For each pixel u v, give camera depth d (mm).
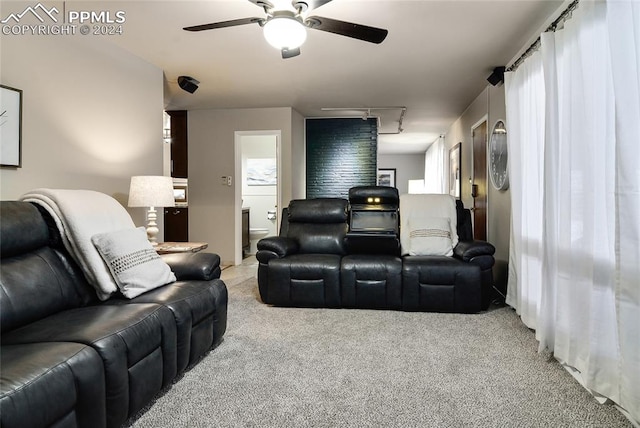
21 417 1096
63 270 1996
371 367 2197
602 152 1860
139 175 3467
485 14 2600
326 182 6352
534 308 2750
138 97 3449
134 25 2795
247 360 2291
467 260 3273
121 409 1519
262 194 7348
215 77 4055
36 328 1569
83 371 1340
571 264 2094
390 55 3389
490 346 2516
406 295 3293
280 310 3361
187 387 1960
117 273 2029
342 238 3910
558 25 2381
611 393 1785
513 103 3119
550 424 1638
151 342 1718
